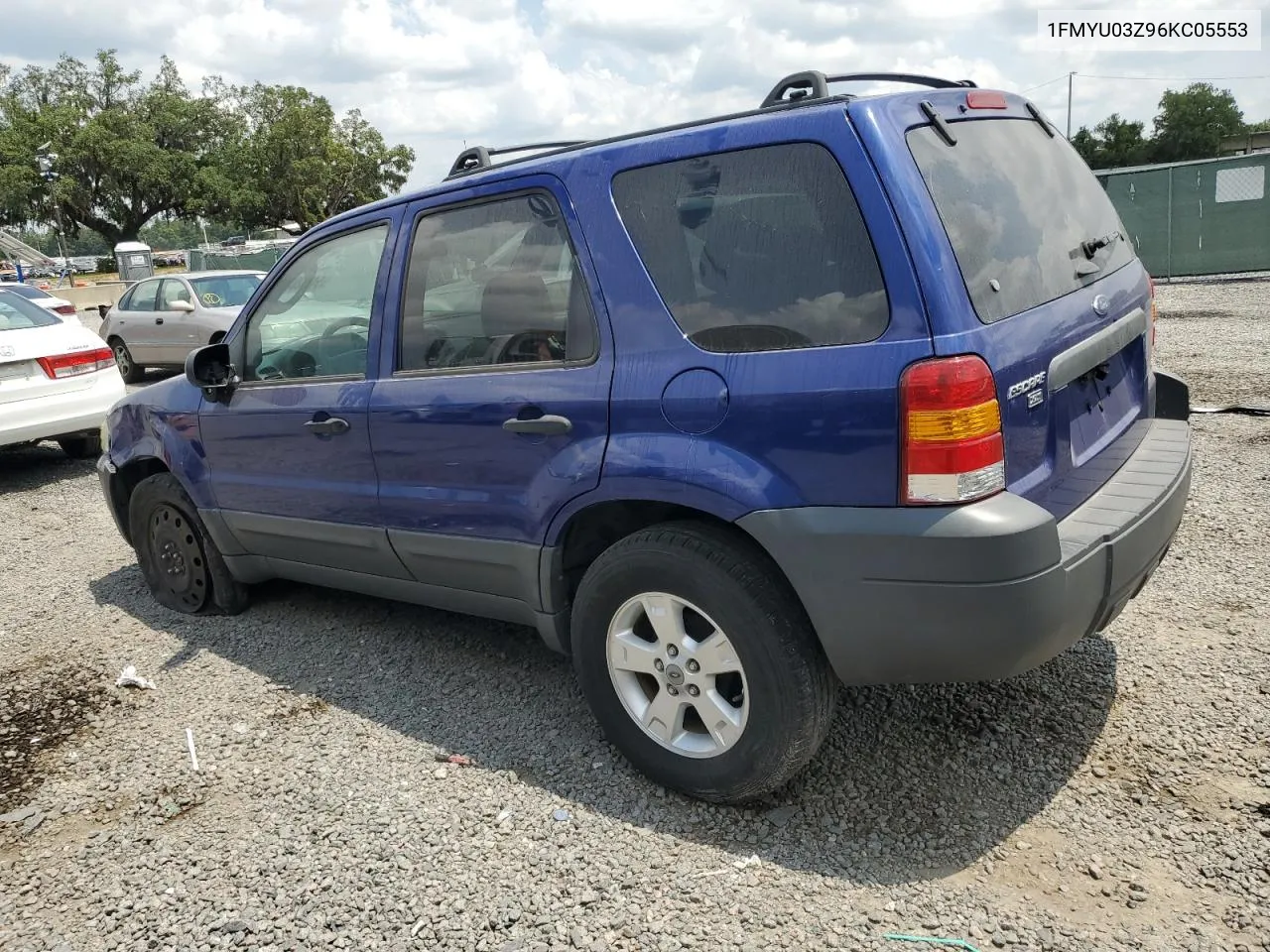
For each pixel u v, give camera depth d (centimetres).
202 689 394
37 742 363
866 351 236
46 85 6612
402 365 346
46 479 824
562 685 371
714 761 277
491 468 316
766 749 264
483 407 312
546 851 272
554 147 341
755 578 258
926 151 250
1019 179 279
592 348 288
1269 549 439
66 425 793
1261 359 876
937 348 228
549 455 298
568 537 309
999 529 227
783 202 253
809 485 246
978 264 244
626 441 277
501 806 296
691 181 271
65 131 6138
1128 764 289
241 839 291
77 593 528
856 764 301
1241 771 281
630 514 300
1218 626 370
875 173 239
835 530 241
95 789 327
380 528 361
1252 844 251
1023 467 246
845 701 337
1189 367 867
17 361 764
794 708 259
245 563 444
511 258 311
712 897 248
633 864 264
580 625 299
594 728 337
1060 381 256
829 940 230
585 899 252
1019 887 244
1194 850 251
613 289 282
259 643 436
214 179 6525
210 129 6906
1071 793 278
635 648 288
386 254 352
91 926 259
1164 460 300
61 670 426
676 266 271
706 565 263
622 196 284
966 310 233
